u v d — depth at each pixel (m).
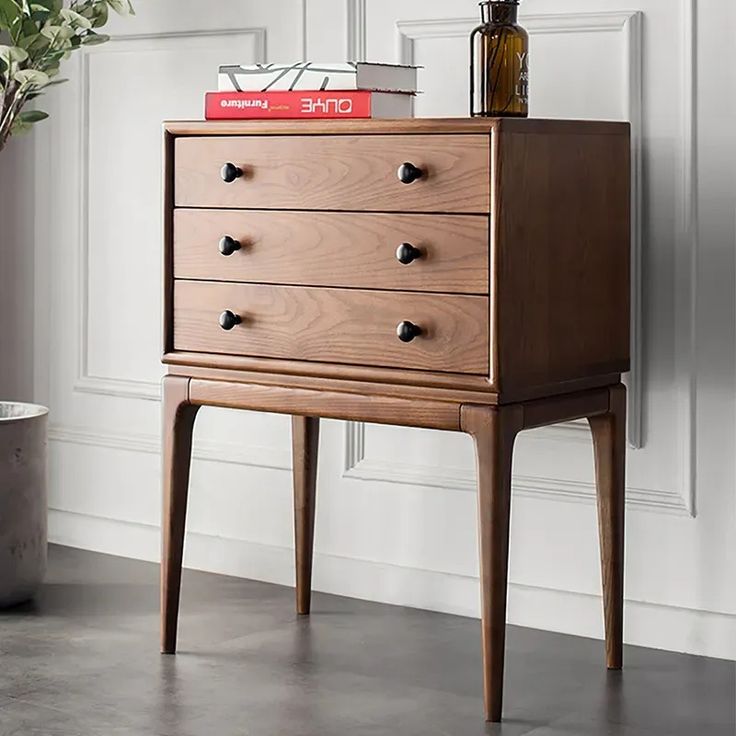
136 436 3.78
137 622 3.16
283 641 3.02
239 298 2.82
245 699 2.65
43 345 3.95
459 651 2.96
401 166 2.57
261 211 2.78
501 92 2.73
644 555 3.01
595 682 2.77
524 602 3.16
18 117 3.50
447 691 2.71
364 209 2.64
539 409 2.61
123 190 3.75
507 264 2.50
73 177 3.84
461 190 2.52
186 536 3.66
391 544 3.34
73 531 3.91
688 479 2.94
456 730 2.50
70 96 3.82
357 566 3.38
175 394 2.92
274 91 2.77
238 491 3.59
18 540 3.25
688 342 2.92
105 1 3.42
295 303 2.75
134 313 3.76
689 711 2.61
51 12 3.33
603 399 2.79
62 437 3.92
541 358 2.60
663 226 2.93
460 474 3.24
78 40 3.44
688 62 2.87
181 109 3.63
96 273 3.83
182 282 2.90
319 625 3.15
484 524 2.54
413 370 2.61
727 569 2.92
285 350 2.77
